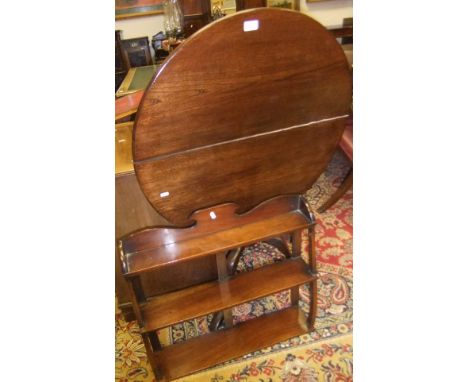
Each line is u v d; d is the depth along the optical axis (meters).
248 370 1.29
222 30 0.71
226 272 1.22
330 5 3.05
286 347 1.36
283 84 0.85
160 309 1.12
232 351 1.32
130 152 1.19
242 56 0.77
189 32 2.53
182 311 1.12
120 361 1.35
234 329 1.41
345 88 0.95
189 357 1.31
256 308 1.55
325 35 0.81
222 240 1.04
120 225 1.21
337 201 2.10
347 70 0.91
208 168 0.92
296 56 0.82
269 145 0.96
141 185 0.88
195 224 1.04
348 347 1.35
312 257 1.19
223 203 1.02
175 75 0.73
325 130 1.01
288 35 0.78
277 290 1.17
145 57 2.52
